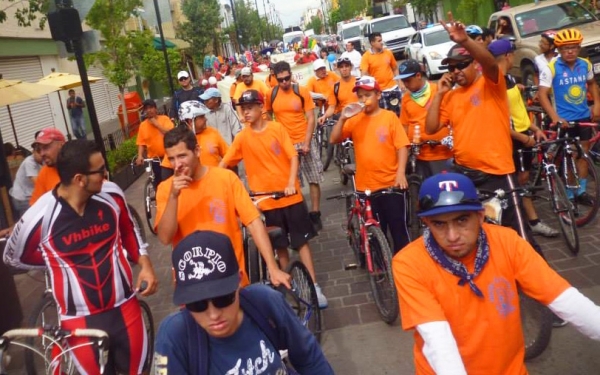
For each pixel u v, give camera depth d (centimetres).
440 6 3319
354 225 586
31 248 351
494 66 428
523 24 1418
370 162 540
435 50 2108
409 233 576
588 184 661
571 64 665
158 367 219
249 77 1088
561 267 554
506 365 251
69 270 348
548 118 758
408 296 246
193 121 642
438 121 484
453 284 245
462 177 246
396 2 3644
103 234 353
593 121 677
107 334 336
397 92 990
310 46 3234
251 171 555
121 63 1836
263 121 550
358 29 3562
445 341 234
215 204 384
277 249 559
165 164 811
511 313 247
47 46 2194
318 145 1121
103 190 361
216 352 223
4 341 324
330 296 574
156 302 640
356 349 468
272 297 233
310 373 242
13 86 1044
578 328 239
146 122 940
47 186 541
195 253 213
